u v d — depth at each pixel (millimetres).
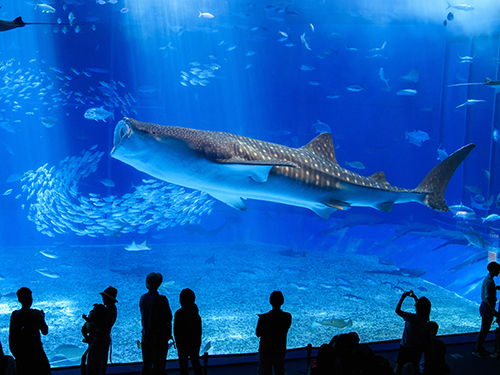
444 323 8008
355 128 21656
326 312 8367
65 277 10672
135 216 12758
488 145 15242
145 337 3785
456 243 12719
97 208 12602
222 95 23562
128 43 18922
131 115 19453
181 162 4234
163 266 12414
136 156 4066
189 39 22656
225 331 6953
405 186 20594
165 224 13258
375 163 21391
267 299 9242
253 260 13852
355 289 10375
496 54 15172
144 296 3840
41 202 13125
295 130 22734
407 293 4223
